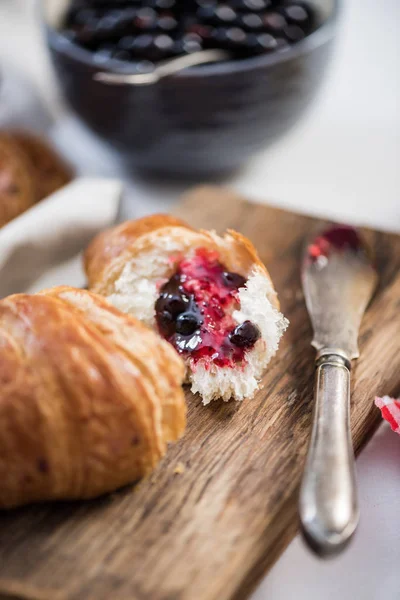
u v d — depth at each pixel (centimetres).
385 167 54
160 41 48
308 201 52
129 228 40
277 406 38
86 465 33
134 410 33
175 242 40
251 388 38
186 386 38
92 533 33
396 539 35
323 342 39
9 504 34
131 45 49
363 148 56
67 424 33
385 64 63
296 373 39
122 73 47
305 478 33
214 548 33
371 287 43
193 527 34
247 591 33
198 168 52
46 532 34
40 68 60
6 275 45
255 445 36
